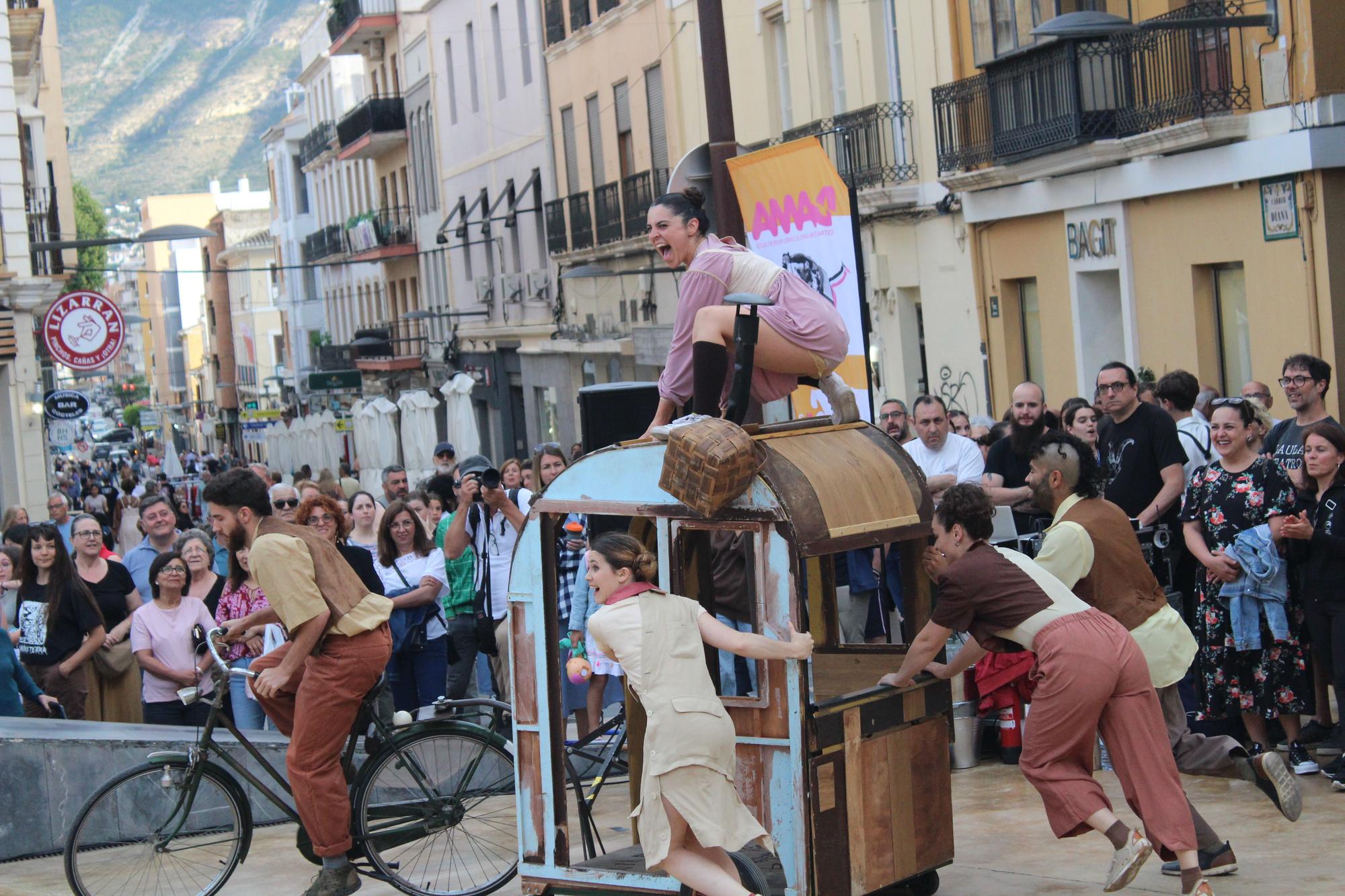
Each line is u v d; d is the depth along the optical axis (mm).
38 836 9531
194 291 145500
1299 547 8570
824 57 26703
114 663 11547
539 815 7168
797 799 6449
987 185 22188
